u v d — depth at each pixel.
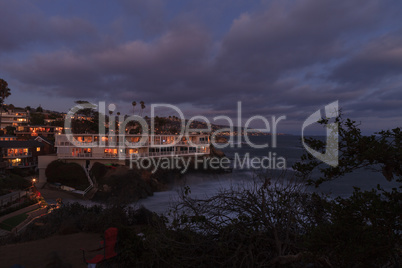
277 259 3.70
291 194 4.11
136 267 5.00
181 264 4.19
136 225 10.28
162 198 39.81
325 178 3.61
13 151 55.16
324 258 3.16
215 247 4.15
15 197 26.80
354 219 3.01
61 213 12.73
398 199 2.87
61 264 5.79
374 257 2.92
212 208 4.48
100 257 5.37
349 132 3.36
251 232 4.06
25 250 7.15
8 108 101.31
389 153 2.90
